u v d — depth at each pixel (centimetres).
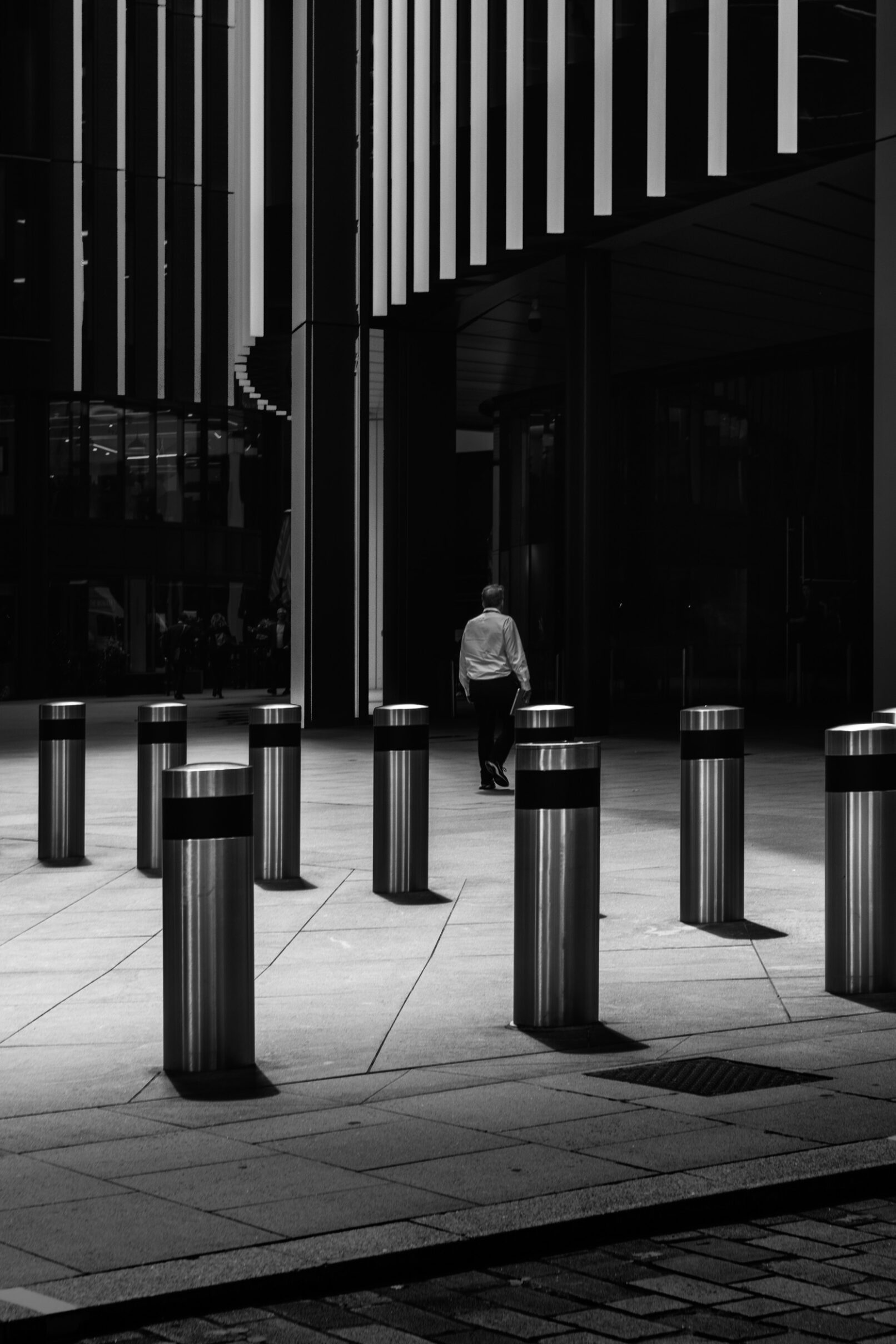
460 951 842
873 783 736
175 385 4178
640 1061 618
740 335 2897
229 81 4212
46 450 4253
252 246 2592
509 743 1619
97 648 4475
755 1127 516
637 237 2200
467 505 4300
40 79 4053
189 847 614
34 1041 671
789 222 2141
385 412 2633
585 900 680
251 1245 412
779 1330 378
